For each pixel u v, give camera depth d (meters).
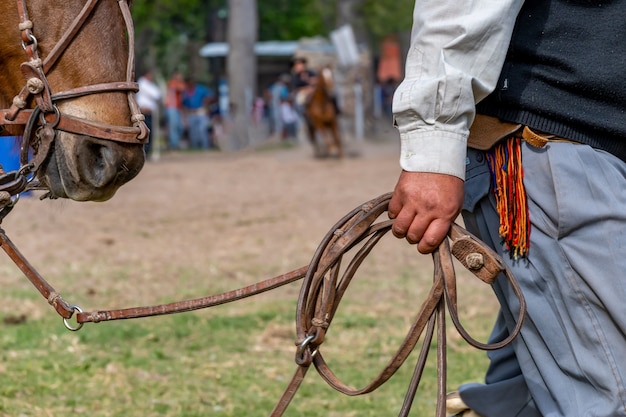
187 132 33.53
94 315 3.37
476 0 3.04
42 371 6.35
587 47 3.14
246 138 31.95
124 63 3.43
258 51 46.84
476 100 3.12
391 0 35.41
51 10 3.33
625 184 3.16
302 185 18.48
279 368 6.55
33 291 8.84
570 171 3.14
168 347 7.07
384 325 7.63
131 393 5.96
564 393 3.26
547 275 3.22
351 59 31.50
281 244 11.64
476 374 6.34
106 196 3.37
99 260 10.48
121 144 3.32
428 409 5.74
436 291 3.18
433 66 3.07
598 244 3.11
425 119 3.08
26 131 3.30
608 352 3.15
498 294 3.42
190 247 11.40
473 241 3.14
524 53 3.17
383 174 20.38
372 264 10.20
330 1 49.78
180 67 49.34
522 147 3.22
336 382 3.34
